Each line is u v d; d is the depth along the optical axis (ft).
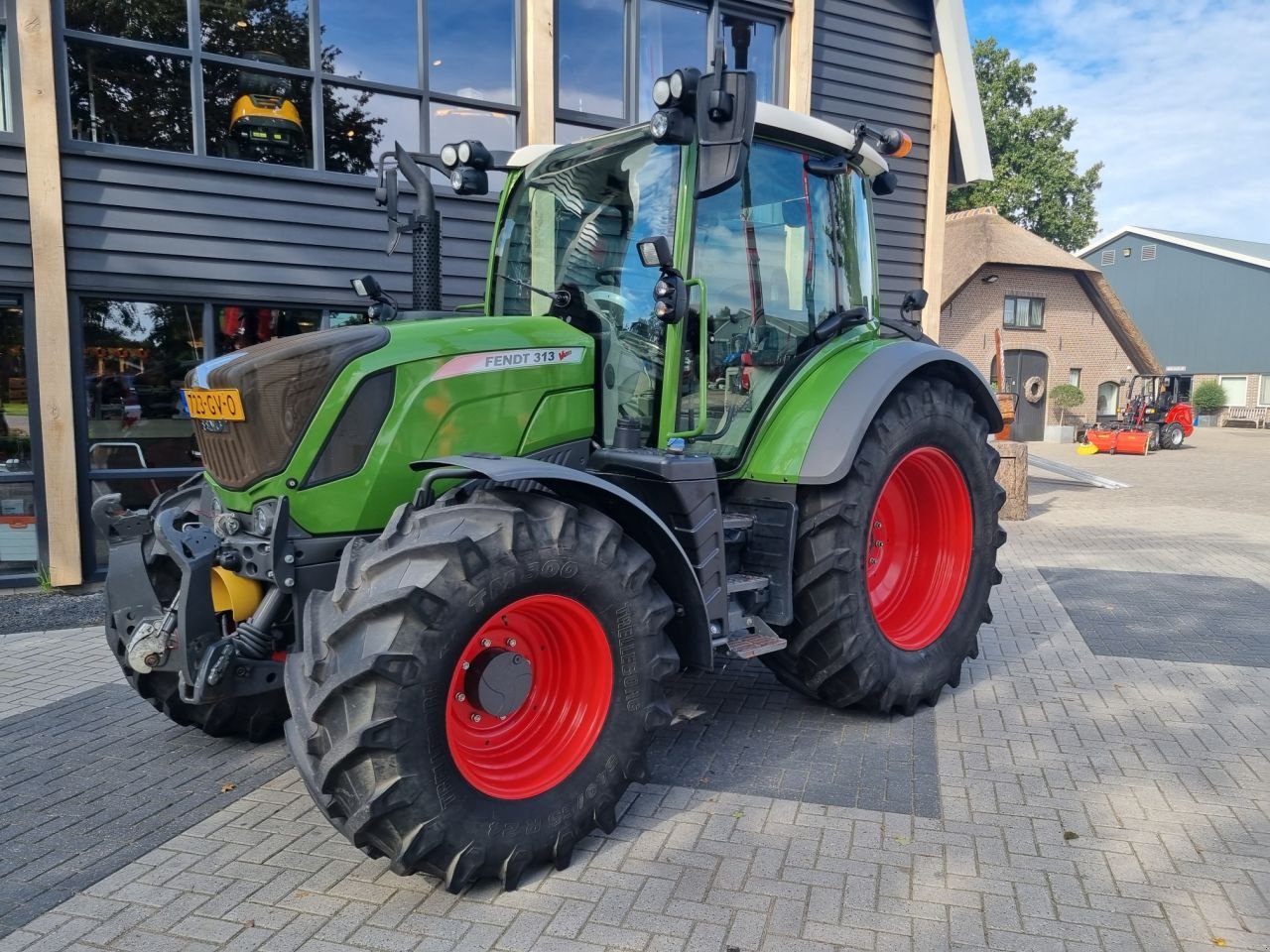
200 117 21.44
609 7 25.95
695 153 11.11
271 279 22.25
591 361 11.34
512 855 8.68
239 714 12.34
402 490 9.93
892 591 14.57
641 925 8.27
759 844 9.73
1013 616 19.67
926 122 32.48
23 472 20.71
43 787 11.35
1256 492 43.73
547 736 9.38
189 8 21.02
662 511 10.84
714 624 10.98
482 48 24.29
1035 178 123.65
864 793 10.94
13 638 17.88
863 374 12.82
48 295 19.98
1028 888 8.89
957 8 31.09
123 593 11.29
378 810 7.92
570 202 12.30
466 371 10.24
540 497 9.22
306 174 22.36
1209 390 114.62
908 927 8.23
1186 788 11.10
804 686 13.25
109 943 8.08
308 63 22.41
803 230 13.55
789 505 12.27
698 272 11.98
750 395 12.80
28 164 19.61
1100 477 47.55
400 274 23.82
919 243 33.06
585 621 9.24
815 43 29.40
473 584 8.25
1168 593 21.81
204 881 9.12
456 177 13.17
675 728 13.04
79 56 20.44
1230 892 8.84
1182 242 120.57
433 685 8.09
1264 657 16.60
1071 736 12.78
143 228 20.84
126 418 21.38
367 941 8.06
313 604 8.52
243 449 9.75
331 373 9.56
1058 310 85.15
